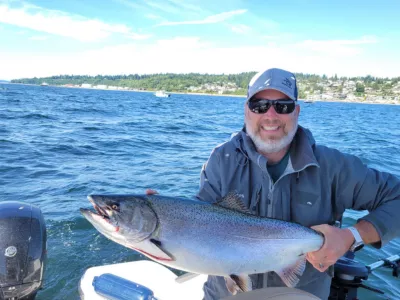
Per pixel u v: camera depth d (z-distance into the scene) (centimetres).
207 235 96
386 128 1212
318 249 98
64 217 234
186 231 96
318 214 105
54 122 809
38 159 415
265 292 84
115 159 445
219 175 111
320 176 105
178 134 745
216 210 99
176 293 127
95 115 1083
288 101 104
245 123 113
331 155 106
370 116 2008
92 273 136
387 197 103
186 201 99
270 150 107
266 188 106
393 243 222
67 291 159
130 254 190
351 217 266
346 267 127
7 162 389
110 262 182
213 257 96
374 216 99
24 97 1884
